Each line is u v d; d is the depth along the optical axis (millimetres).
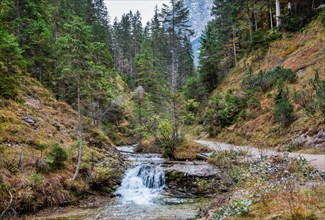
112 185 13508
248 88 25766
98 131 19594
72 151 13953
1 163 10203
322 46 23109
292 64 24750
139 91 36250
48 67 21719
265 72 25359
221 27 46469
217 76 39625
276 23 34312
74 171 12414
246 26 38594
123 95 39625
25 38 20984
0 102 14398
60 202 10492
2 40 14570
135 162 17031
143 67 52344
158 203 11258
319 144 14117
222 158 12039
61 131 16234
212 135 26281
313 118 15953
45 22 24422
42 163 11273
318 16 27594
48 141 13844
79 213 9711
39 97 18547
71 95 19531
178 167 14320
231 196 7766
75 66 13070
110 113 34531
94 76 14750
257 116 21891
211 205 8633
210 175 12797
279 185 7070
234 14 41031
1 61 15648
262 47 32750
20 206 9336
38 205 9828
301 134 15875
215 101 28484
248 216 5539
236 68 36156
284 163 10195
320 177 8164
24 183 9938
